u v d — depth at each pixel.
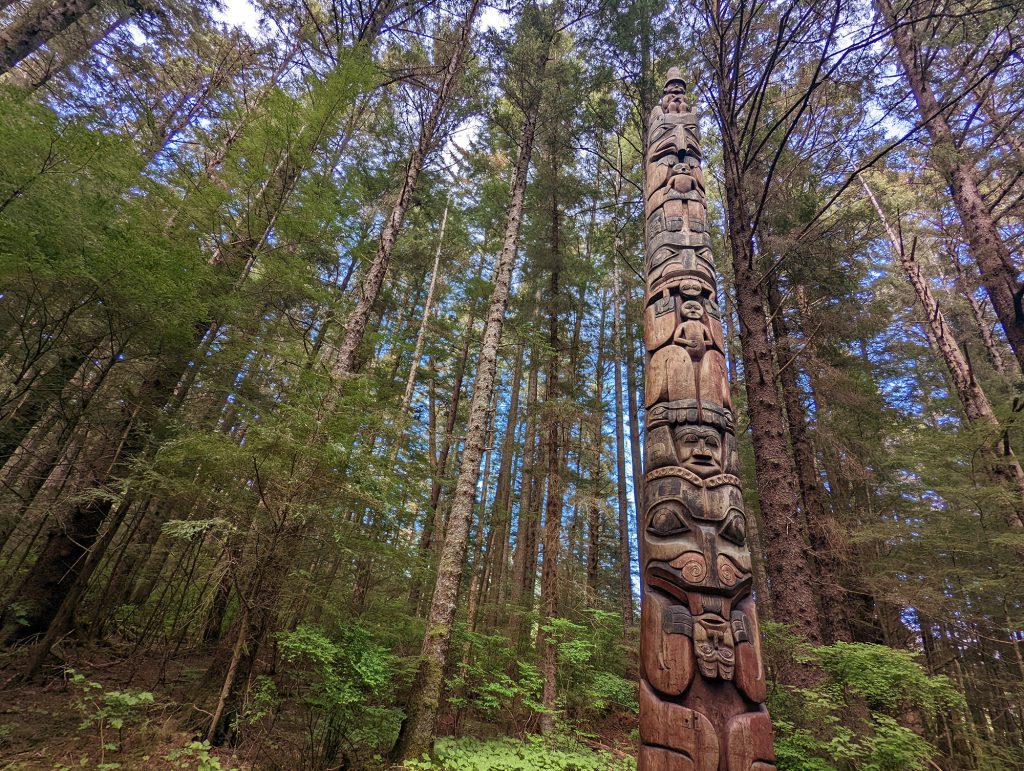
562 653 8.05
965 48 10.87
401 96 13.30
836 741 4.76
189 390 9.09
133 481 6.35
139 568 9.11
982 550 9.65
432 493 14.83
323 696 5.91
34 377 6.52
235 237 9.26
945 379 17.50
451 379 20.92
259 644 5.95
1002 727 11.39
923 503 11.72
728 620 3.69
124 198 7.34
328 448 5.93
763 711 3.48
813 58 10.08
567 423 11.90
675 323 5.29
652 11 11.81
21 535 8.38
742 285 8.45
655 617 3.81
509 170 18.28
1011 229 13.95
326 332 12.56
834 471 13.87
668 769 3.24
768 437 7.37
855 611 11.30
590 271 16.33
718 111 9.30
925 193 14.82
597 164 18.17
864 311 12.41
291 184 9.98
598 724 9.94
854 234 12.61
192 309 7.04
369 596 8.69
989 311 17.02
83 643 8.00
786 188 11.81
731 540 4.03
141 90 13.47
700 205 6.17
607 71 12.51
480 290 17.02
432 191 16.19
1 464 7.05
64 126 6.00
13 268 5.58
